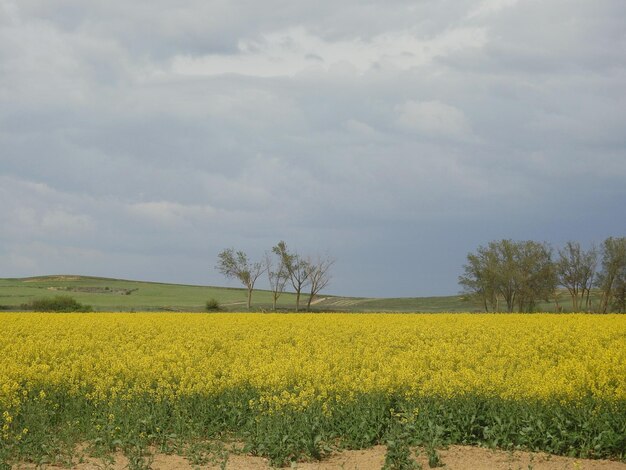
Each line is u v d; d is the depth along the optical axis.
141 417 15.71
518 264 81.81
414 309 102.06
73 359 24.64
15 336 32.28
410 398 16.84
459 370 21.55
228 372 20.66
